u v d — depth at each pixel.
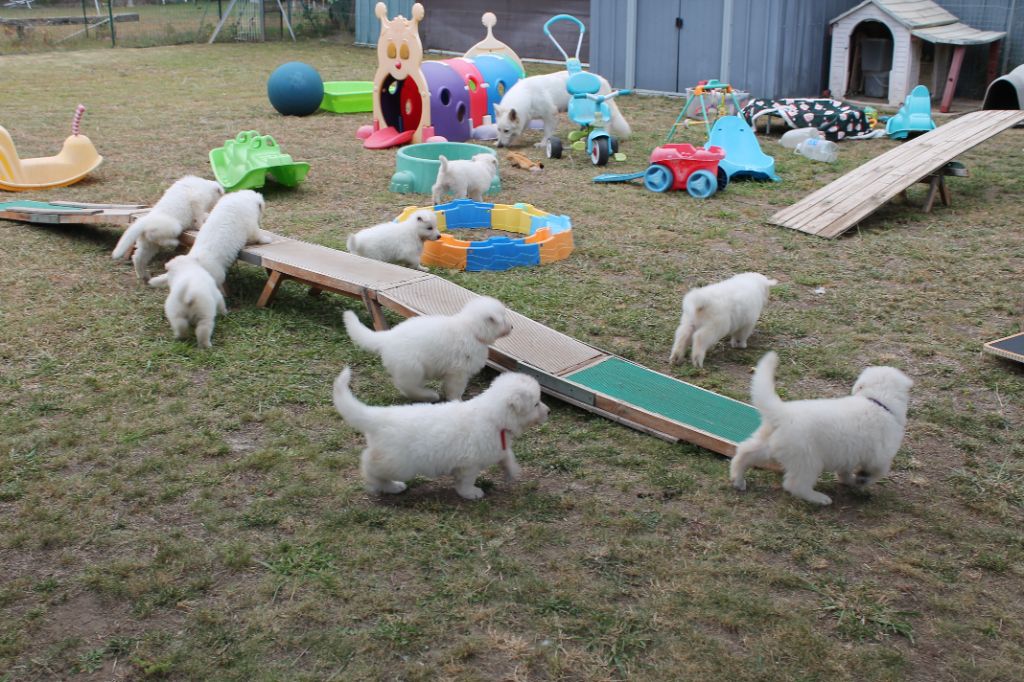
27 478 4.67
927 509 4.60
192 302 6.18
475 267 8.05
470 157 11.64
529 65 23.72
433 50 26.39
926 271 8.22
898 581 4.02
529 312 7.11
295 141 13.78
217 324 6.73
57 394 5.59
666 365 6.27
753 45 17.00
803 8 16.81
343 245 8.63
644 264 8.38
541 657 3.49
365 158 12.68
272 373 5.98
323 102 16.59
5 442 4.98
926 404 5.75
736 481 4.69
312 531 4.25
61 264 7.96
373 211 9.98
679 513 4.50
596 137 12.52
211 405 5.51
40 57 22.92
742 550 4.20
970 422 5.52
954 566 4.13
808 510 4.54
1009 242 9.04
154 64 22.22
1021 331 6.86
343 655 3.47
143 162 12.20
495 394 4.43
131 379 5.82
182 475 4.73
